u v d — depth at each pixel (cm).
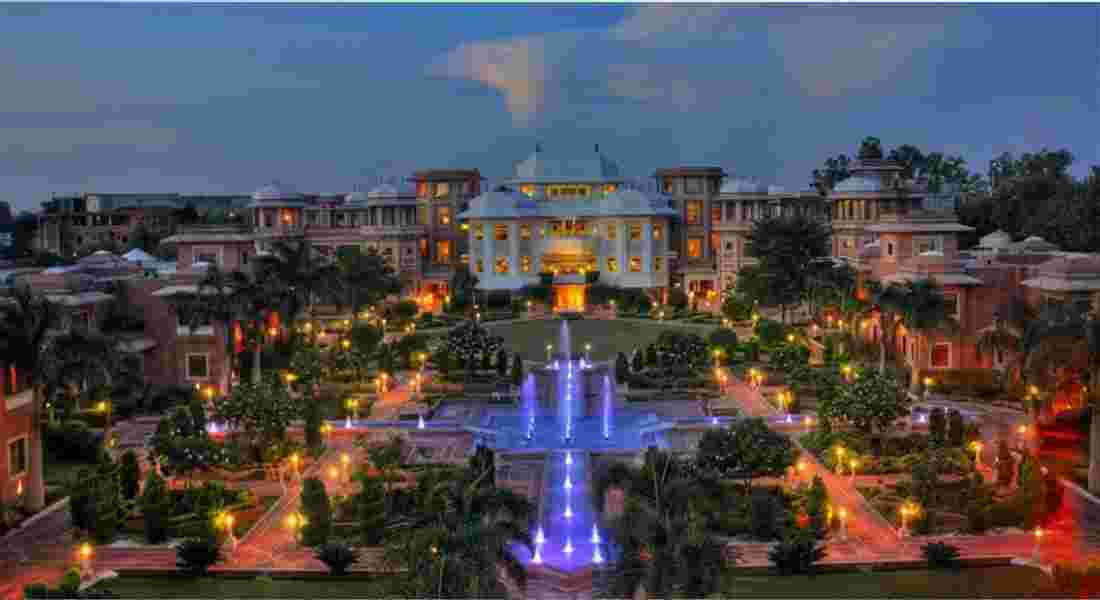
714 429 4906
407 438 6378
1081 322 5078
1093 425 5009
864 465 5397
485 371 8156
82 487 4566
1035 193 12262
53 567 4184
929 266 7594
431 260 13950
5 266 11356
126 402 6994
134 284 7712
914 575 3966
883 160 12762
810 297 9869
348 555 4044
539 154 14075
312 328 9362
